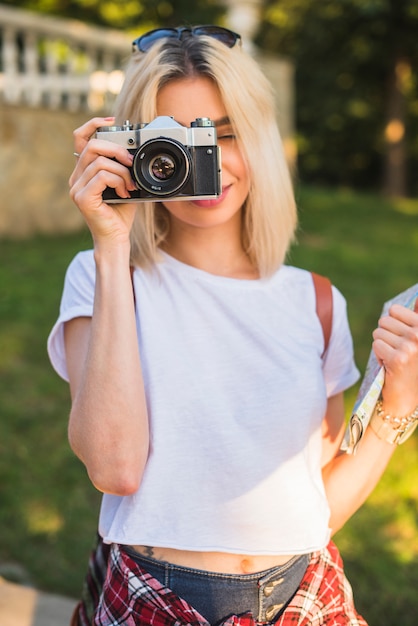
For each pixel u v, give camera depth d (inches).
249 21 314.2
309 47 676.7
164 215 64.1
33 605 106.3
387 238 333.1
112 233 54.6
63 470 141.3
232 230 64.4
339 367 64.9
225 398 57.5
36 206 281.9
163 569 55.9
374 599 117.2
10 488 135.7
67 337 60.9
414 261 288.5
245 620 55.2
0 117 269.4
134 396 53.6
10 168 273.1
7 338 181.9
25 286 213.0
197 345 58.4
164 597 54.2
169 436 56.3
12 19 270.2
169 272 60.5
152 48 61.2
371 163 796.6
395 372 57.1
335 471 63.2
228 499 56.2
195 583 55.6
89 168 54.0
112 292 54.2
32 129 279.0
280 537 56.7
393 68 676.7
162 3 480.1
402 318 57.2
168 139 53.4
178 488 55.9
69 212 292.0
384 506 136.3
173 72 60.2
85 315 59.5
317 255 279.7
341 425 66.8
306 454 59.0
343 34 650.8
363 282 252.8
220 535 55.9
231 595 55.9
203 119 55.1
